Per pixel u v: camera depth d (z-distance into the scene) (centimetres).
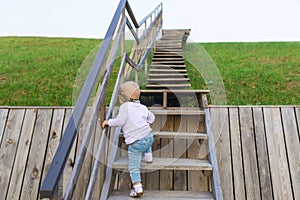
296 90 435
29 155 270
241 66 583
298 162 267
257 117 292
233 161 270
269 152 273
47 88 448
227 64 604
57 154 105
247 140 280
